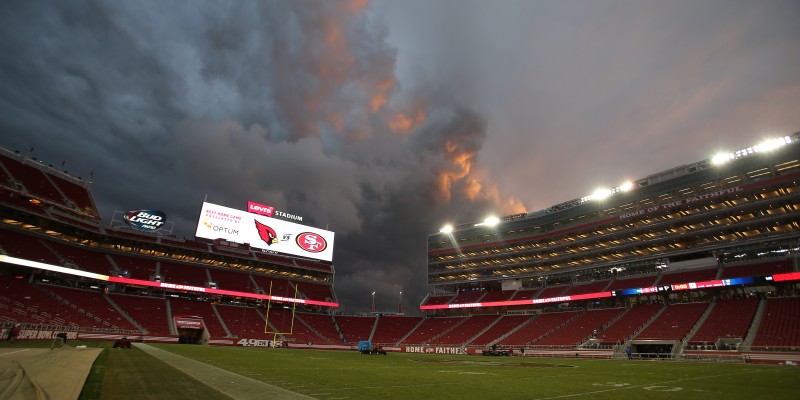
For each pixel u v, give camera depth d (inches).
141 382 686.5
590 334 2957.7
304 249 4379.9
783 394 687.7
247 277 4069.9
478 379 949.2
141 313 3078.2
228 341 3107.8
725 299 2711.6
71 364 895.1
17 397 508.4
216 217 3939.5
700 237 3093.0
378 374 1037.2
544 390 746.2
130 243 3521.2
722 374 1117.7
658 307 2957.7
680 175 3201.3
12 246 2647.6
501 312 4035.4
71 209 3144.7
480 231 4493.1
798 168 2669.8
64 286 2901.1
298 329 3821.4
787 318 2228.1
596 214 3703.3
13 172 2942.9
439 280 4640.8
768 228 2792.8
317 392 667.4
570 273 3841.0
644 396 669.3
